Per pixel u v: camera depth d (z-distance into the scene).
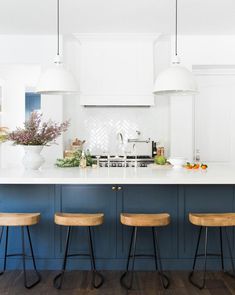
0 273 3.47
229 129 5.96
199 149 5.97
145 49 5.64
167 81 3.45
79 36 5.56
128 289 3.15
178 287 3.20
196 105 5.97
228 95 5.97
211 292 3.10
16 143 3.93
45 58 5.64
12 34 5.59
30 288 3.17
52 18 4.93
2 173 3.56
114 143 6.03
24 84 5.91
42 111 5.62
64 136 5.93
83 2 4.38
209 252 3.59
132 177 3.21
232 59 5.64
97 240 3.58
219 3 4.42
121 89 5.64
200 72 5.96
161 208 3.57
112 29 5.39
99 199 3.57
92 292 3.10
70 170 3.95
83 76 5.64
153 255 3.43
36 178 3.16
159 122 6.03
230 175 3.38
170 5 4.49
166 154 6.00
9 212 3.57
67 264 3.59
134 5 4.49
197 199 3.57
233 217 3.10
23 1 4.34
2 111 5.87
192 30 5.43
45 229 3.59
